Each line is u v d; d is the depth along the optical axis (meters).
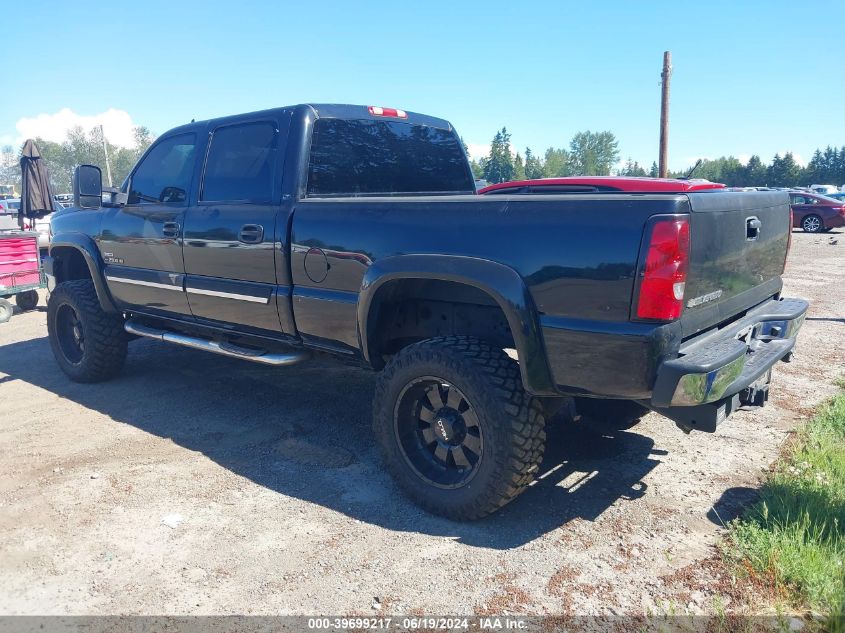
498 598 2.60
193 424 4.59
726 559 2.80
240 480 3.69
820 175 113.88
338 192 4.14
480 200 3.03
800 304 3.74
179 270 4.58
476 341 3.17
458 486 3.15
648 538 3.01
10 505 3.41
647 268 2.55
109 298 5.30
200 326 4.57
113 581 2.75
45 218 12.59
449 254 3.08
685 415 2.81
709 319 2.90
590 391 2.79
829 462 3.61
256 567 2.84
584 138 137.38
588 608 2.52
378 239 3.37
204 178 4.42
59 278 5.73
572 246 2.73
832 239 19.16
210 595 2.64
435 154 4.98
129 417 4.75
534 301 2.85
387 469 3.45
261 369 5.99
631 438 4.20
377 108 4.50
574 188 7.10
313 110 3.99
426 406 3.34
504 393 2.95
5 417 4.79
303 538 3.07
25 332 8.04
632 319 2.61
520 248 2.87
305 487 3.61
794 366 5.72
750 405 3.21
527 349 2.85
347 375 5.76
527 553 2.91
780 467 3.65
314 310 3.75
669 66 23.16
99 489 3.58
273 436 4.35
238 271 4.14
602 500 3.39
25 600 2.62
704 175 125.75
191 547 3.00
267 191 4.00
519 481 3.04
